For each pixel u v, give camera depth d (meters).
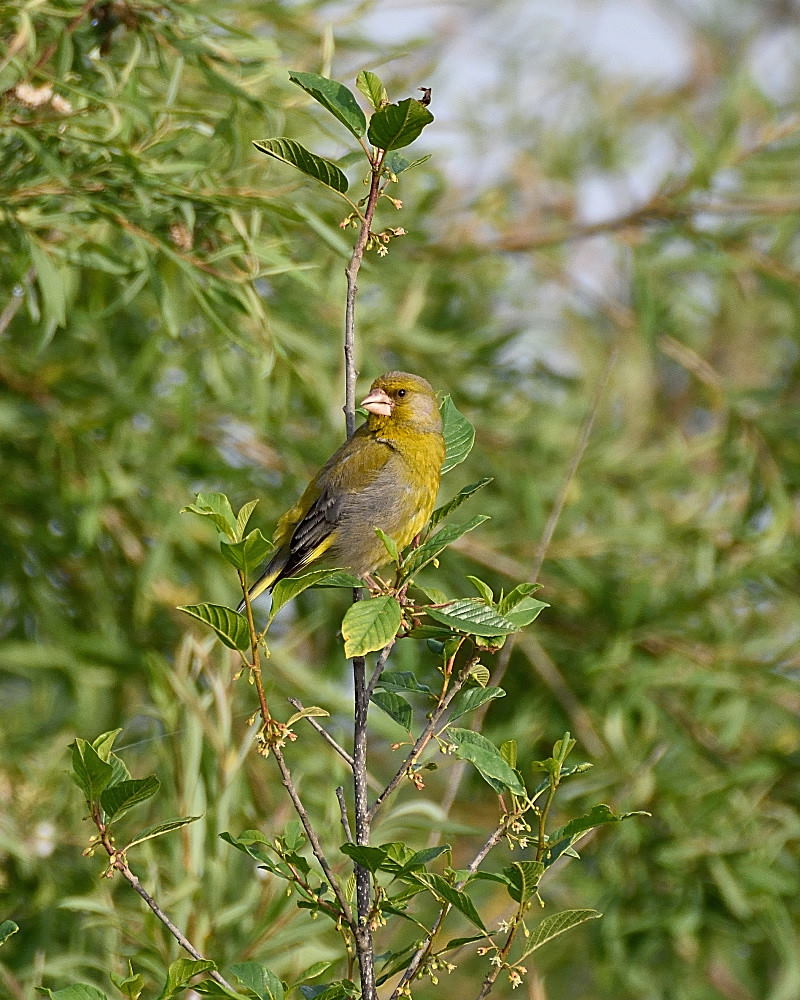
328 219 11.24
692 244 14.98
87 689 12.12
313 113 11.16
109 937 9.22
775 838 12.06
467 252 14.19
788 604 14.02
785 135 14.51
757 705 13.38
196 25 9.20
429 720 6.18
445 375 14.03
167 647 12.64
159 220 9.30
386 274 13.55
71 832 10.09
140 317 12.73
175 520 12.17
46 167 8.56
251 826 9.89
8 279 10.27
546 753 12.98
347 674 12.48
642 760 12.43
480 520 6.12
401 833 10.84
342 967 8.98
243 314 9.60
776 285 15.11
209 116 9.38
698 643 13.45
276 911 8.73
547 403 14.99
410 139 6.05
